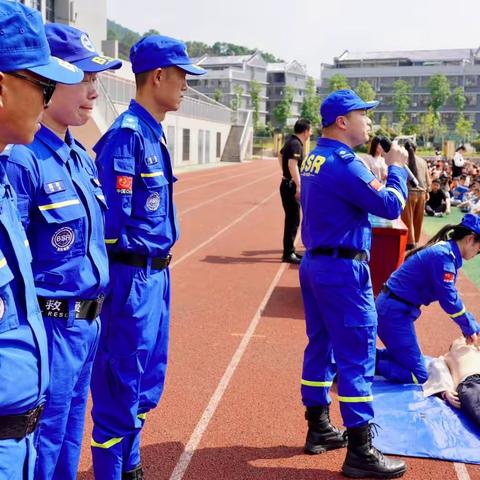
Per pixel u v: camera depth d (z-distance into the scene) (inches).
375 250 264.2
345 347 145.1
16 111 72.6
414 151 441.1
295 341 240.1
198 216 625.0
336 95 147.6
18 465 75.0
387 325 193.9
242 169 1636.3
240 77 4303.6
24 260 76.5
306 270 151.1
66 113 99.8
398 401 182.9
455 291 187.3
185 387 194.9
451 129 3969.0
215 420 173.2
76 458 106.5
